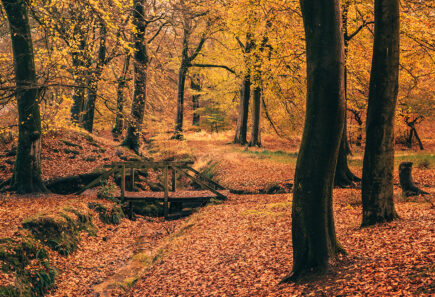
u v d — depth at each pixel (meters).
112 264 10.49
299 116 29.48
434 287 5.09
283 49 17.88
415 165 19.45
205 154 28.47
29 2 13.87
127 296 8.41
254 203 15.28
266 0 17.00
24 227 9.58
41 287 8.27
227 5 21.67
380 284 5.65
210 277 8.30
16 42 14.34
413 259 6.32
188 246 10.88
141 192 16.92
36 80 14.96
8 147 19.31
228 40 31.62
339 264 6.80
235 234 11.16
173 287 8.26
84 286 8.94
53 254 9.57
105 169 19.20
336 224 10.41
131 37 21.28
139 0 21.41
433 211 9.67
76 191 17.66
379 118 9.01
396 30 8.77
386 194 9.20
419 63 18.55
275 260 8.43
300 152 6.74
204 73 35.25
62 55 16.70
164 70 22.44
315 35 6.33
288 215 12.30
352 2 15.65
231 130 44.62
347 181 16.98
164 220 15.70
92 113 26.73
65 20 15.27
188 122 46.56
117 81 18.80
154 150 28.16
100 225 13.11
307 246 6.80
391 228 8.52
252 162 23.58
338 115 6.45
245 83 32.62
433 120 37.41
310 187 6.66
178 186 23.09
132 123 17.66
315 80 6.41
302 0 6.42
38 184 15.52
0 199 13.27
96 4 13.16
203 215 14.01
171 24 24.20
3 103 14.07
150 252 11.51
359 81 18.72
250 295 6.75
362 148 36.00
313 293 5.99
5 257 7.97
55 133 21.83
